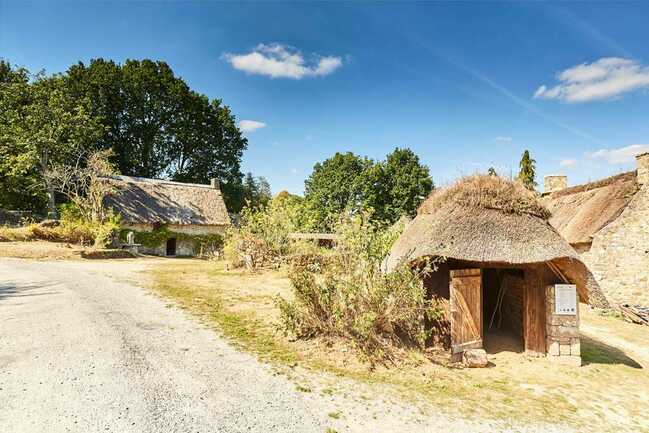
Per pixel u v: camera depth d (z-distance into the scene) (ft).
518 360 28.32
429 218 31.65
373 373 22.67
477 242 26.48
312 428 15.87
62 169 95.50
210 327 28.71
